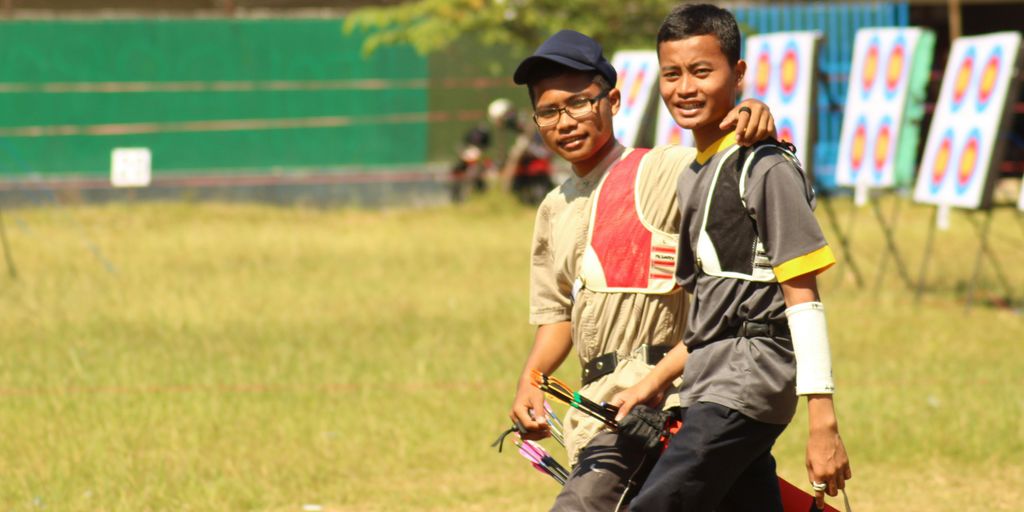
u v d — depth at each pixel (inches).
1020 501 847.1
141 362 1238.3
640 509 495.2
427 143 3051.2
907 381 1155.9
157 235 2358.5
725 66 501.7
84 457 922.7
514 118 2847.0
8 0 2972.4
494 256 2082.9
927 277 1818.4
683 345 527.2
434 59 3048.7
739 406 489.1
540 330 593.6
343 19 3011.8
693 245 510.3
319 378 1178.6
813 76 1674.5
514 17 2699.3
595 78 554.9
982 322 1460.4
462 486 885.8
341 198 2999.5
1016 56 1457.9
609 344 553.0
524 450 573.9
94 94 2913.4
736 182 492.1
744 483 532.1
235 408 1064.8
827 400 471.5
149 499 831.1
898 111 1640.0
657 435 520.4
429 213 2775.6
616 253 548.7
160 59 2950.3
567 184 577.9
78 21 2908.5
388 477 908.6
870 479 897.5
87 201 2893.7
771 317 491.8
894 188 1667.1
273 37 2992.1
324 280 1800.0
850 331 1396.4
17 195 2866.6
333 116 3016.7
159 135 2942.9
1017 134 2970.0
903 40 1653.5
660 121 1948.8
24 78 2898.6
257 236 2354.8
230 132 2974.9
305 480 887.7
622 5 2746.1
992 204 1489.9
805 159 1676.9
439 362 1243.8
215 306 1566.2
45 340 1346.0
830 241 2192.4
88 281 1760.6
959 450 948.6
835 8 2874.0
